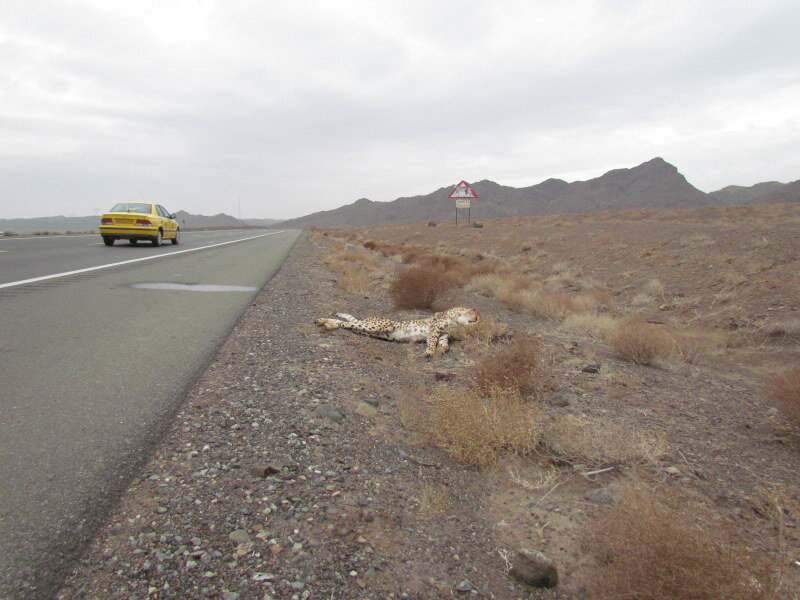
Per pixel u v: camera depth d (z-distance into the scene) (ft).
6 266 40.65
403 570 8.36
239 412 13.39
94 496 9.12
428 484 11.38
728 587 7.18
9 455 10.22
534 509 10.75
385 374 18.98
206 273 43.27
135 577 7.30
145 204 72.59
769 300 35.96
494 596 8.13
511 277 55.93
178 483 9.83
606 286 52.85
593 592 8.25
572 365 22.97
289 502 9.66
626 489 11.28
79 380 14.78
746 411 18.31
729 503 11.19
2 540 7.75
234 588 7.31
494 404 13.89
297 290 36.83
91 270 40.73
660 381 21.91
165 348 18.79
